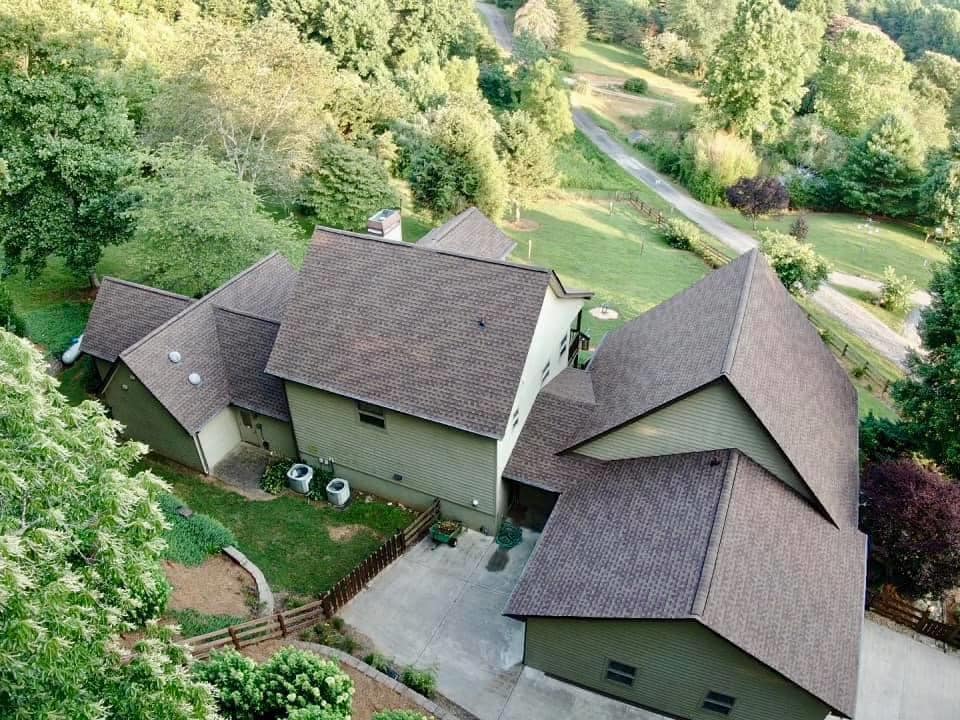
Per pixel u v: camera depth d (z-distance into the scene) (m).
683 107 71.69
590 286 41.66
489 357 19.73
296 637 17.53
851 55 77.75
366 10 68.44
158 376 22.22
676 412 18.66
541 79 62.81
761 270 22.56
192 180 28.56
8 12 30.95
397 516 22.14
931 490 19.98
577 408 21.50
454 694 16.95
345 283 21.98
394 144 51.22
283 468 23.53
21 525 9.33
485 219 31.70
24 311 31.91
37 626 8.03
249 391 23.47
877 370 35.34
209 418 22.73
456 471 20.66
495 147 48.66
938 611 20.41
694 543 16.19
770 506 17.64
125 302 26.12
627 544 17.05
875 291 45.97
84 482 10.34
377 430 21.16
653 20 107.50
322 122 44.66
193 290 29.02
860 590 16.92
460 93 61.25
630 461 19.98
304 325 21.81
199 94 38.75
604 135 74.88
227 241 28.61
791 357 20.97
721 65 64.31
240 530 21.11
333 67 54.69
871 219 61.78
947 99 82.00
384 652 17.75
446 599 19.31
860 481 21.19
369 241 22.27
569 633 16.30
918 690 17.67
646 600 15.28
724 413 18.06
